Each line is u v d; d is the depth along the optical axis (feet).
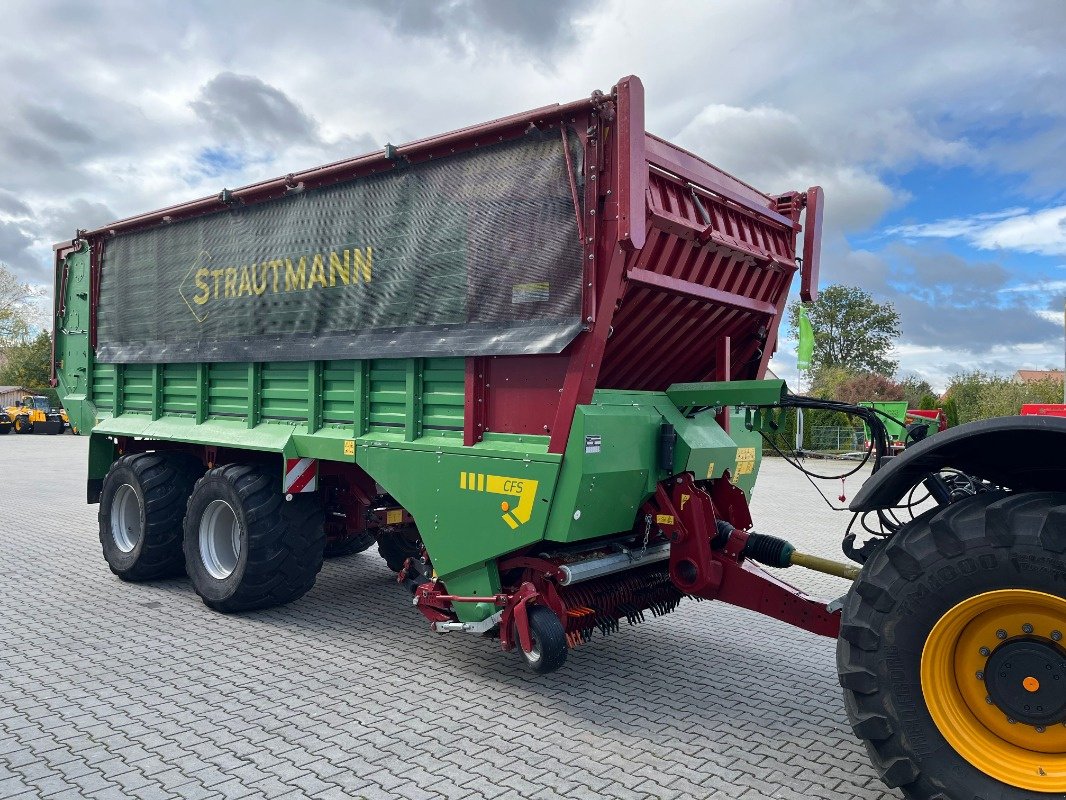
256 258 18.54
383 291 15.84
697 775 11.02
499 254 13.97
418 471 15.01
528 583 13.57
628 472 13.53
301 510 18.44
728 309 16.06
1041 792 8.39
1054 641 8.62
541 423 13.39
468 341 14.19
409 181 15.49
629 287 13.41
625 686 14.62
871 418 12.90
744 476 17.07
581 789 10.53
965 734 8.99
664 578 16.22
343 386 16.74
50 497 40.27
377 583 22.48
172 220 20.81
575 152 13.05
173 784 10.44
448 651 16.42
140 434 21.17
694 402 14.78
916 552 9.12
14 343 169.17
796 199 17.30
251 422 18.71
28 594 20.57
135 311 22.00
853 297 177.47
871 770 11.28
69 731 12.06
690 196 14.42
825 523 34.81
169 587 21.54
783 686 14.75
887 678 9.22
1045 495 8.78
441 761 11.30
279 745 11.71
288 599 18.90
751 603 13.91
